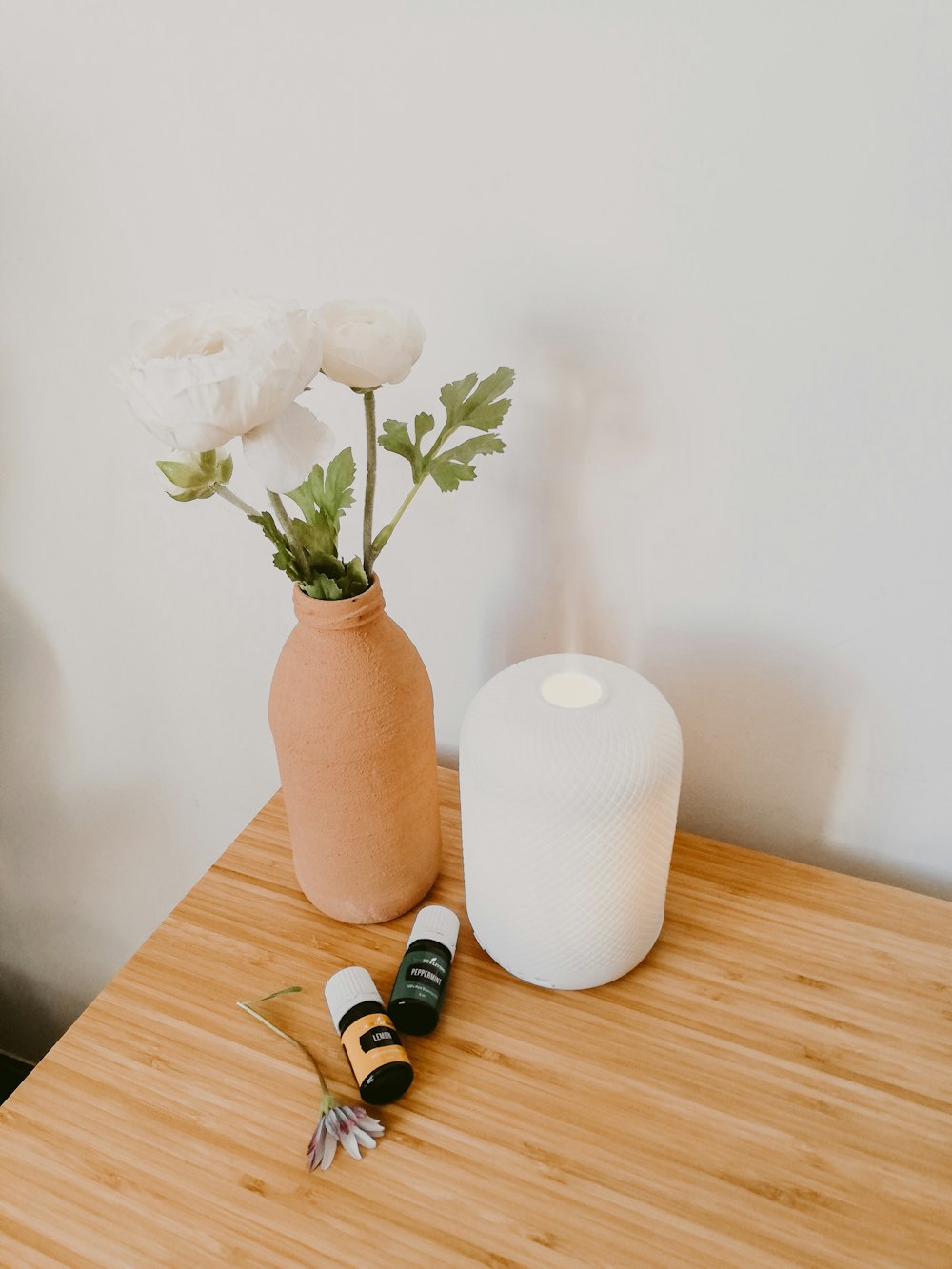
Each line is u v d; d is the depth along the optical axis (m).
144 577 0.78
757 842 0.71
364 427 0.63
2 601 0.85
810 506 0.55
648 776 0.49
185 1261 0.44
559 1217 0.45
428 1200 0.46
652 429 0.56
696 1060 0.52
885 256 0.47
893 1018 0.54
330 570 0.52
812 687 0.62
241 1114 0.51
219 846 0.95
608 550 0.62
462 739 0.53
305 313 0.40
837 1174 0.47
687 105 0.46
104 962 1.13
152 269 0.62
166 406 0.37
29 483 0.76
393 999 0.54
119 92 0.56
